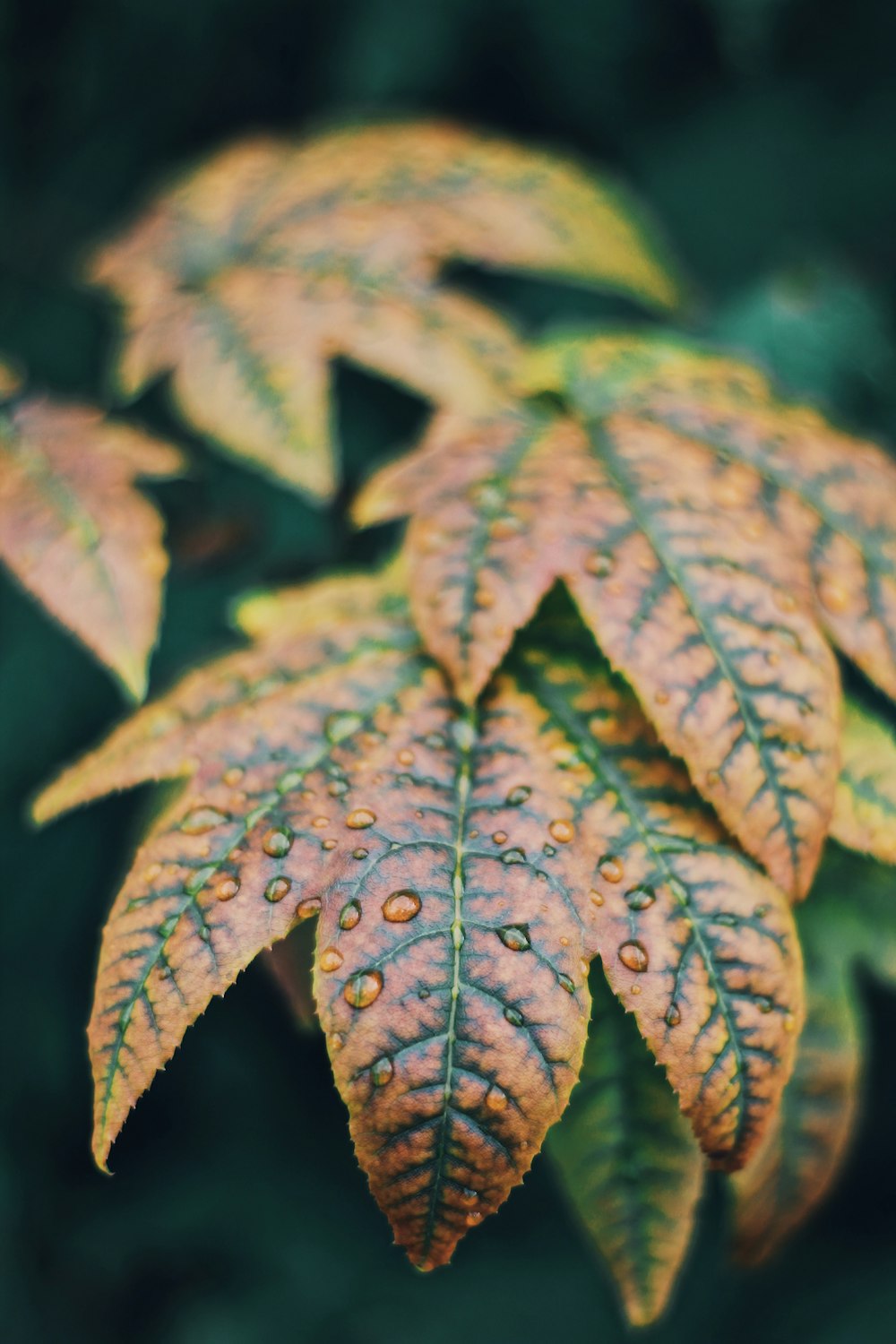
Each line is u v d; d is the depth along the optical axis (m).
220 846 0.27
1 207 0.46
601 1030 0.29
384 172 0.36
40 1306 0.48
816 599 0.29
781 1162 0.30
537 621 0.30
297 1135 0.54
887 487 0.31
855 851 0.30
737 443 0.31
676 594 0.28
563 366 0.32
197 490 0.39
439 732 0.28
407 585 0.30
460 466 0.30
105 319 0.47
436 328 0.33
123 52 0.46
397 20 0.46
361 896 0.26
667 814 0.28
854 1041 0.30
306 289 0.33
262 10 0.46
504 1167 0.25
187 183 0.38
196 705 0.29
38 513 0.31
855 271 0.48
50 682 0.46
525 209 0.35
